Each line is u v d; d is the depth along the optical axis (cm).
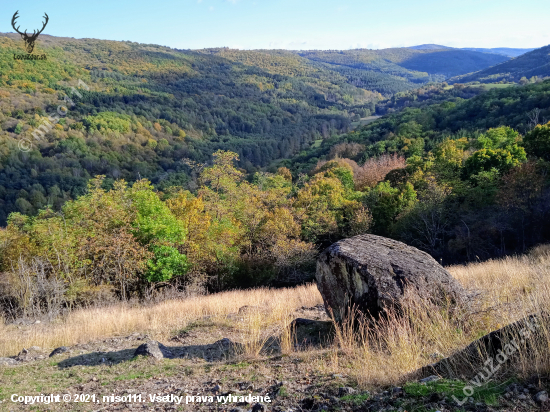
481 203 2372
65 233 1738
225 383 398
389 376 324
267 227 2655
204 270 2184
